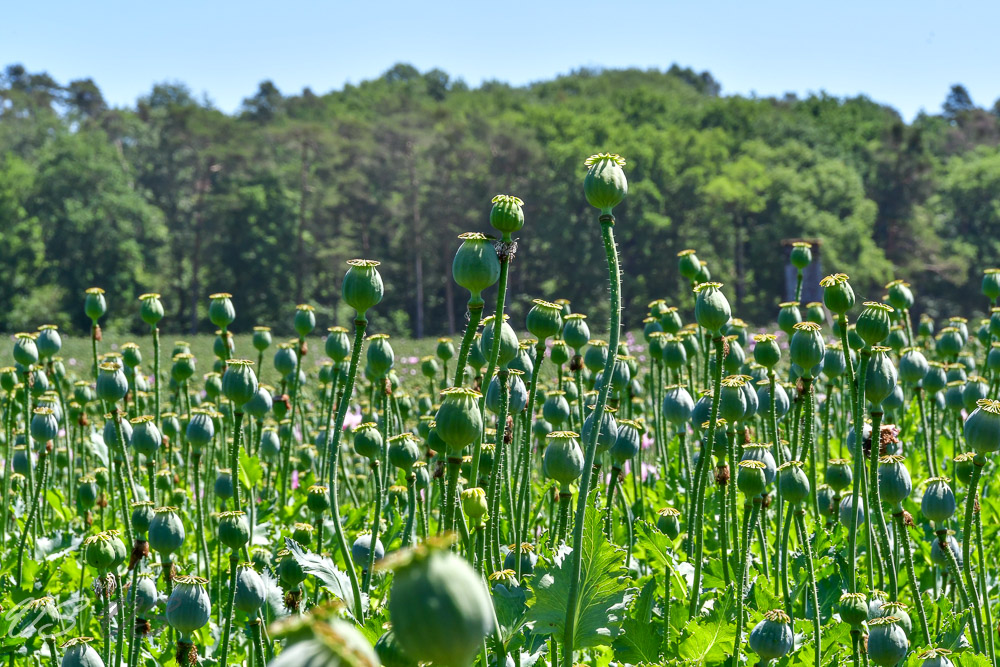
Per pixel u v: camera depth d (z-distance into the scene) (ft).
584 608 8.96
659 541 12.46
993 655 11.46
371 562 12.47
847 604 10.29
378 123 300.81
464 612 4.24
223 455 21.59
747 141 336.70
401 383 47.83
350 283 9.49
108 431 15.38
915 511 18.35
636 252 270.26
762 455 12.05
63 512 21.02
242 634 14.56
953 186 306.96
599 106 369.30
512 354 11.17
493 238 8.95
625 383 15.62
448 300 277.44
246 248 279.90
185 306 290.15
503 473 12.12
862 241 268.62
